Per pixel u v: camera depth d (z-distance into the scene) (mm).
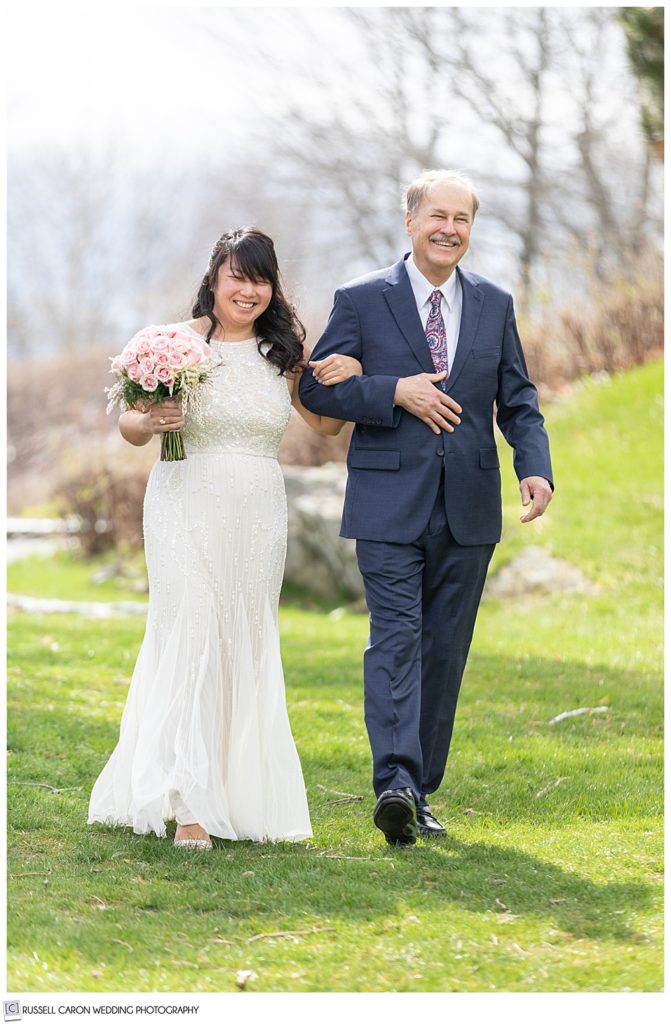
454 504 8195
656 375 23203
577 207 36625
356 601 20672
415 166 38062
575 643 15328
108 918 6758
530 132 36562
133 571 26344
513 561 19094
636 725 11383
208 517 8148
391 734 7832
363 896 6980
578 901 7047
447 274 8289
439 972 6121
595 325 25594
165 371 7672
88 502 28969
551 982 6031
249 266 8016
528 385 8617
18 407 48719
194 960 6258
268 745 8219
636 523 19406
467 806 9078
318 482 22766
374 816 7676
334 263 40125
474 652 14992
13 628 17719
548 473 8312
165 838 8031
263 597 8305
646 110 21188
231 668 8180
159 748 7992
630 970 6148
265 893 7059
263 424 8234
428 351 8258
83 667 14344
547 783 9602
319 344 8461
